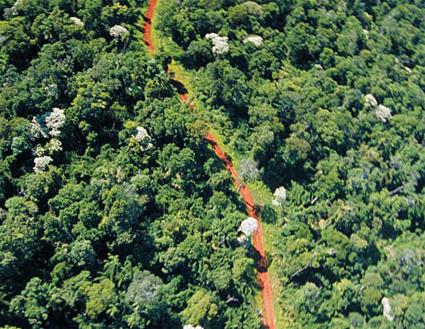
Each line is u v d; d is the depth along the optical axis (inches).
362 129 6993.1
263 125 6353.3
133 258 5073.8
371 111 7165.4
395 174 6850.4
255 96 6633.9
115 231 4990.2
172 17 6909.5
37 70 5531.5
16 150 5128.0
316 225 6186.0
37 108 5418.3
